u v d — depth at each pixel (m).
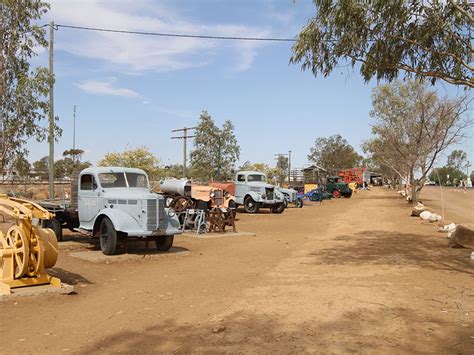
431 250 12.84
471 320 6.18
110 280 8.97
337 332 5.68
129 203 11.50
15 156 14.16
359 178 79.56
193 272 9.77
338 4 9.27
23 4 13.67
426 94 33.78
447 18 9.45
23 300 7.09
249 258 11.62
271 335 5.58
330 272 9.64
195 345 5.25
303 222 22.42
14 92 13.69
